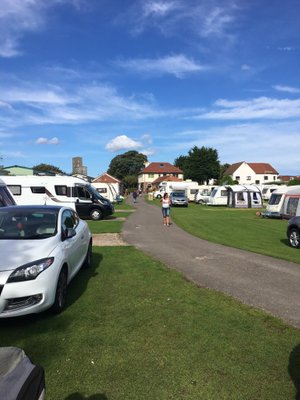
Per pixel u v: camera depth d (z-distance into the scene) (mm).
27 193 22875
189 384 3693
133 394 3525
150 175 109312
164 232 16203
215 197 41500
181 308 5871
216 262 9578
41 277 5172
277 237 15234
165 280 7586
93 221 21391
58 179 22875
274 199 25016
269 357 4246
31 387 2406
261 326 5164
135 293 6668
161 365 4051
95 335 4816
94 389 3602
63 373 3877
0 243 5730
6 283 4941
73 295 6535
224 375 3863
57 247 5879
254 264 9352
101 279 7641
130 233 15633
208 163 88312
